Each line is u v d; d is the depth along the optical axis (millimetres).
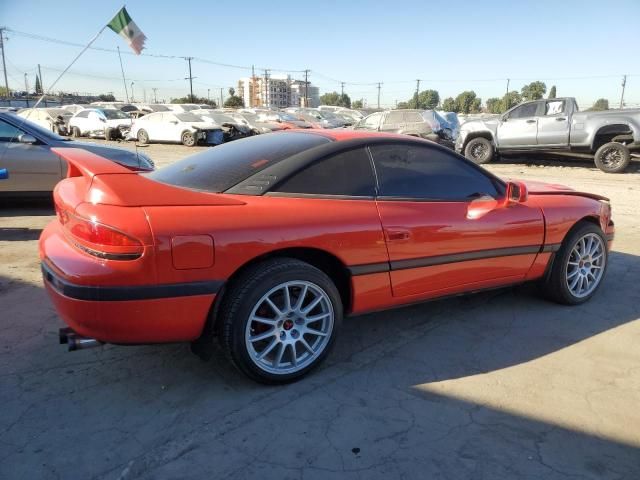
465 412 2762
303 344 2996
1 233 6273
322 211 2965
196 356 3281
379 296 3244
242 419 2648
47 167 7230
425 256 3342
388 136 3469
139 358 3248
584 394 2963
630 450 2484
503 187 3914
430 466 2340
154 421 2613
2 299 4102
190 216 2602
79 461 2312
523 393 2955
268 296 2799
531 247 3902
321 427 2600
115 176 2605
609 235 4535
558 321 3980
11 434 2477
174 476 2240
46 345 3369
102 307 2465
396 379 3084
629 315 4125
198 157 3545
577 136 13602
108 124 24375
